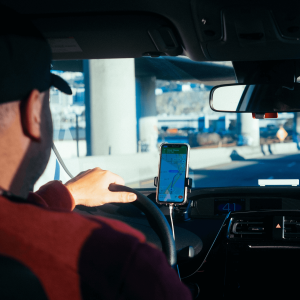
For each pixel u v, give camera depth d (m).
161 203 1.70
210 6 1.75
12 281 0.45
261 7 1.71
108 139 13.99
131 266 0.48
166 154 1.79
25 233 0.47
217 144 37.81
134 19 1.93
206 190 2.29
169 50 2.33
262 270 1.45
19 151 0.53
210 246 1.72
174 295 0.51
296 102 2.29
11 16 0.53
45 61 0.57
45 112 0.57
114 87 13.81
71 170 3.15
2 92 0.50
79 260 0.47
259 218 1.56
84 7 1.84
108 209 2.05
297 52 2.18
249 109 2.34
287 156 23.02
